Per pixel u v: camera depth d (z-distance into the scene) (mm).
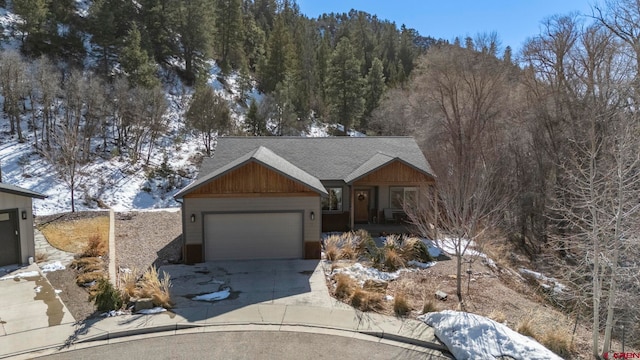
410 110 40000
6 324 10055
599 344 10594
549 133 23531
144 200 27531
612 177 10656
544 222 21672
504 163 24500
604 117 18078
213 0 55062
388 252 15148
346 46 48344
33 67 32656
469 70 35188
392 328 10102
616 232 9469
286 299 11859
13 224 14406
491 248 18719
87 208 24922
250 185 15281
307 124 46312
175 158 33438
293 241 15812
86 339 9367
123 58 37125
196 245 15180
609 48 22438
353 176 19312
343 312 11008
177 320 10336
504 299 12719
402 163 19484
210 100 35812
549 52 26141
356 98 47344
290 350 9078
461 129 30109
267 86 51344
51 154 27219
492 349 8773
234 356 8781
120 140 32594
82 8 46781
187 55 48094
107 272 13617
